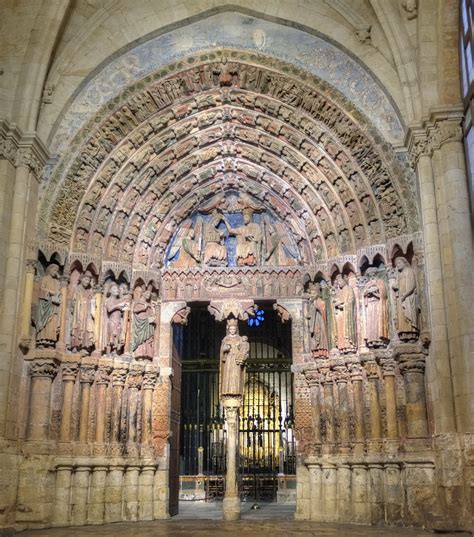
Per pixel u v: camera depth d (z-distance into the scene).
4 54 16.66
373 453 16.06
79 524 15.79
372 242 17.12
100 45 17.78
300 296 19.55
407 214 16.05
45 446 15.39
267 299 19.59
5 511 14.00
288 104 18.33
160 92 18.19
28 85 16.38
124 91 17.83
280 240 20.27
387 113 16.91
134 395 18.39
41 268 16.67
